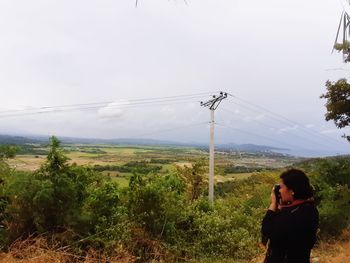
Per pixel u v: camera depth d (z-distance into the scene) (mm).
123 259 7867
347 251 10211
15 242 7426
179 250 9680
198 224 10836
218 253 10352
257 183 23594
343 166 14555
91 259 7570
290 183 4012
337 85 17203
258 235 11273
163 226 9625
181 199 10945
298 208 3975
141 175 10023
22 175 7707
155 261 8719
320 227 12039
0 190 7871
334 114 17531
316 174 14797
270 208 4125
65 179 7852
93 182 9477
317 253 10414
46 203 7637
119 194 9500
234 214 12352
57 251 7387
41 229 7648
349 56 11383
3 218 8039
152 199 9531
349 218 12633
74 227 8023
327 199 13250
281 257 4000
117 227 8609
